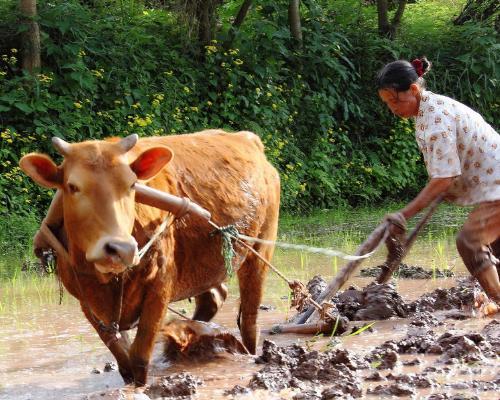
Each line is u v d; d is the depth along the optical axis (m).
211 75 16.69
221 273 5.89
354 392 4.80
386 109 19.17
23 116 14.10
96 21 15.89
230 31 17.23
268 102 17.17
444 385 4.93
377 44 19.44
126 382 5.40
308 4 18.91
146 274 5.12
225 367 5.84
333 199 17.98
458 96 20.08
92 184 4.63
